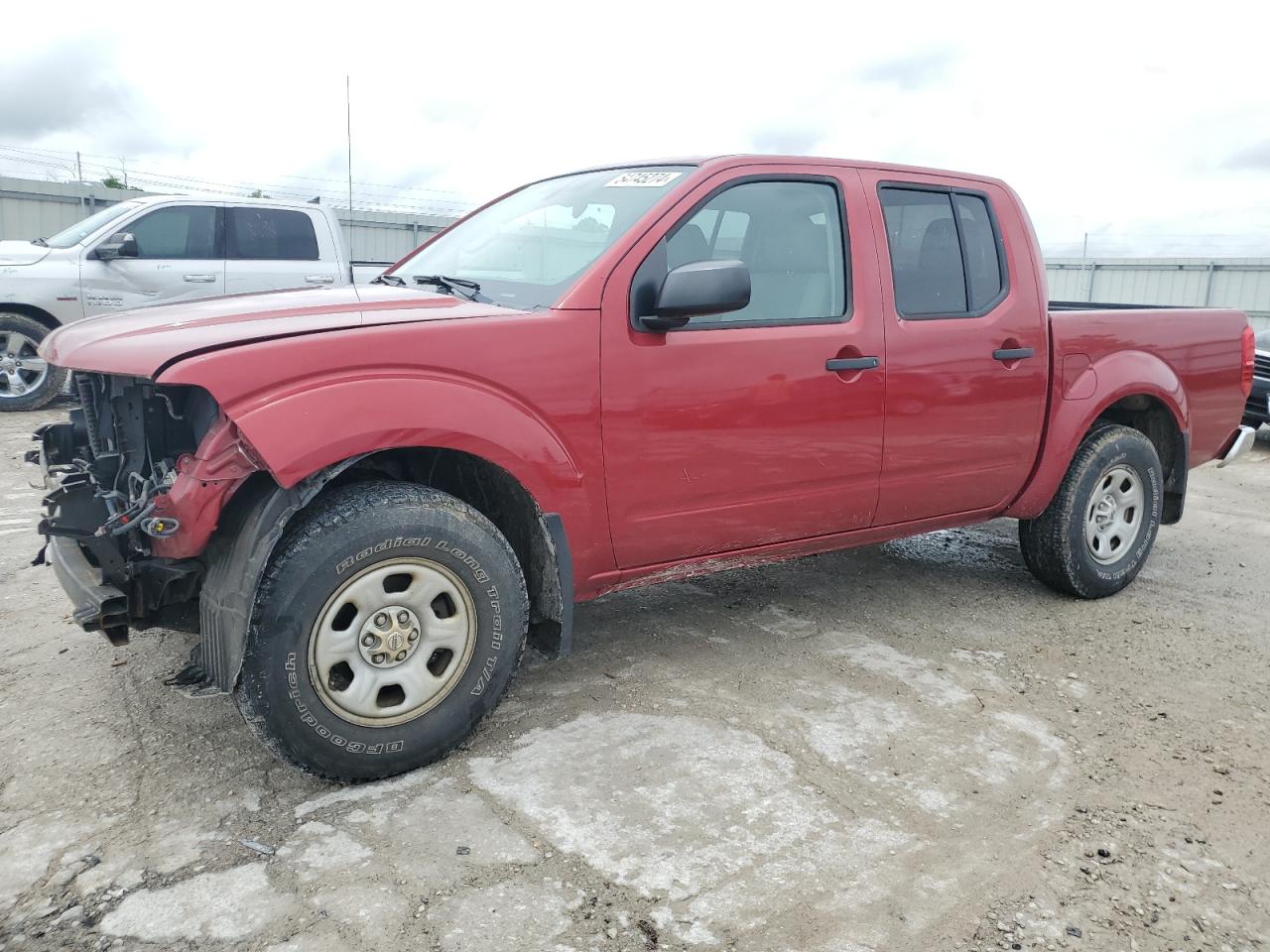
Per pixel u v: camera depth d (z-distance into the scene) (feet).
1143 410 15.38
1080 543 14.32
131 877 7.47
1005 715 10.75
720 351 10.36
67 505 8.84
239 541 8.16
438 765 9.29
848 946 6.93
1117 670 12.16
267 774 9.03
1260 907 7.57
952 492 12.89
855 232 11.65
